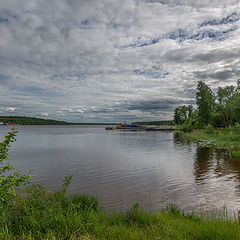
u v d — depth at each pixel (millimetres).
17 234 4234
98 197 9547
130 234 4480
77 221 4758
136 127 159875
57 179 13148
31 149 31453
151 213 6816
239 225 5086
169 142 41375
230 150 25609
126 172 15023
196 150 26719
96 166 17516
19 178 4711
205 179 12430
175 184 11602
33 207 5102
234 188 10555
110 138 58812
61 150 30062
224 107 56781
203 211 7703
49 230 4273
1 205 4512
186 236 4277
